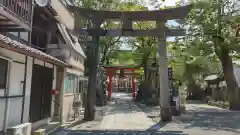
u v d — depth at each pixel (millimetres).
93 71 14883
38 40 11547
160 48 14273
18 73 8203
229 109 23047
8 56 7418
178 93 19078
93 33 14383
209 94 36000
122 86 70562
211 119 15695
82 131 11039
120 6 26500
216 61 30438
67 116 14242
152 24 30719
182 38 24203
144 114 17969
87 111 14688
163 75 14359
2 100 7238
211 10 20750
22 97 8492
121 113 18656
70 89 15227
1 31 8039
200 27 22234
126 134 10625
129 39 34844
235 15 20703
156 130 11602
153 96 27266
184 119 15523
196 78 34625
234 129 12141
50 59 8484
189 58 31094
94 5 22156
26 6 8055
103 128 11930
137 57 35344
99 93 26891
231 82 23594
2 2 6648
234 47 21656
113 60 40531
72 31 14375
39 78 10367
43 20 11148
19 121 8289
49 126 10695
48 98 11602
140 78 38938
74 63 15977
